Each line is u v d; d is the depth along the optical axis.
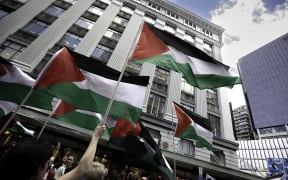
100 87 4.55
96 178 1.63
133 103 4.47
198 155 14.46
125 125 6.06
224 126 18.02
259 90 97.06
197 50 5.20
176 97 17.56
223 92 21.06
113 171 4.12
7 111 4.80
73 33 17.45
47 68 4.22
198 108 18.16
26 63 13.14
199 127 7.48
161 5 27.03
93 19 19.89
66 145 11.34
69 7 19.66
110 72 4.82
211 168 13.44
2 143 9.94
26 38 15.02
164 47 5.07
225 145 16.42
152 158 5.89
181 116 7.38
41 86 4.01
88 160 1.75
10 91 4.60
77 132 11.20
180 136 7.05
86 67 4.66
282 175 6.21
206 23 28.36
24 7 16.95
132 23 21.34
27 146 1.37
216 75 4.96
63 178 1.56
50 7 18.73
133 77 4.84
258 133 90.25
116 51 17.52
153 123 14.60
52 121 11.00
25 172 1.24
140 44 4.94
